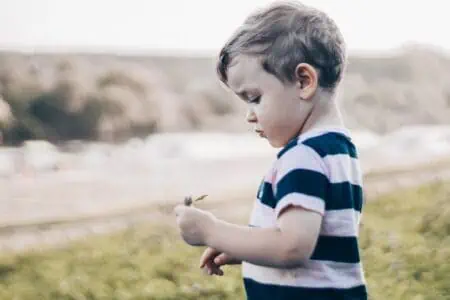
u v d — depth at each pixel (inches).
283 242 74.4
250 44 79.0
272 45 78.3
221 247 78.3
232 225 79.1
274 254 75.0
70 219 222.8
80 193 255.9
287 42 78.2
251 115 81.4
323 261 77.2
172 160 321.7
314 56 78.5
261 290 80.0
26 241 202.1
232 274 168.2
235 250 77.2
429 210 217.2
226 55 81.2
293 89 78.7
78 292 160.7
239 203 247.8
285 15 79.9
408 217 214.1
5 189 259.0
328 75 79.7
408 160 319.9
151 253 188.7
